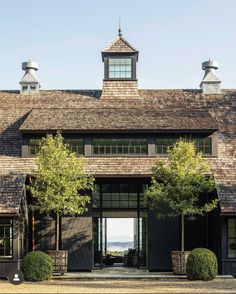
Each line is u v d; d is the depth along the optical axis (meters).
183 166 27.77
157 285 24.02
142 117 31.66
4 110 34.09
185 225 30.31
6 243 27.59
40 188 28.11
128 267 31.94
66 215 30.20
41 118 31.52
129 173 29.58
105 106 34.22
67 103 34.69
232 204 27.84
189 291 21.88
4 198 27.83
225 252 27.88
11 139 31.84
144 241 31.34
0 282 25.62
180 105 34.56
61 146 28.66
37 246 30.12
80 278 26.58
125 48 35.31
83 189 29.14
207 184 27.53
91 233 30.02
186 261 26.45
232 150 31.23
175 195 27.38
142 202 30.62
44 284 24.61
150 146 30.55
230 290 22.22
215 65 36.16
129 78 35.31
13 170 29.77
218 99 35.28
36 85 35.81
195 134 30.80
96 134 30.58
